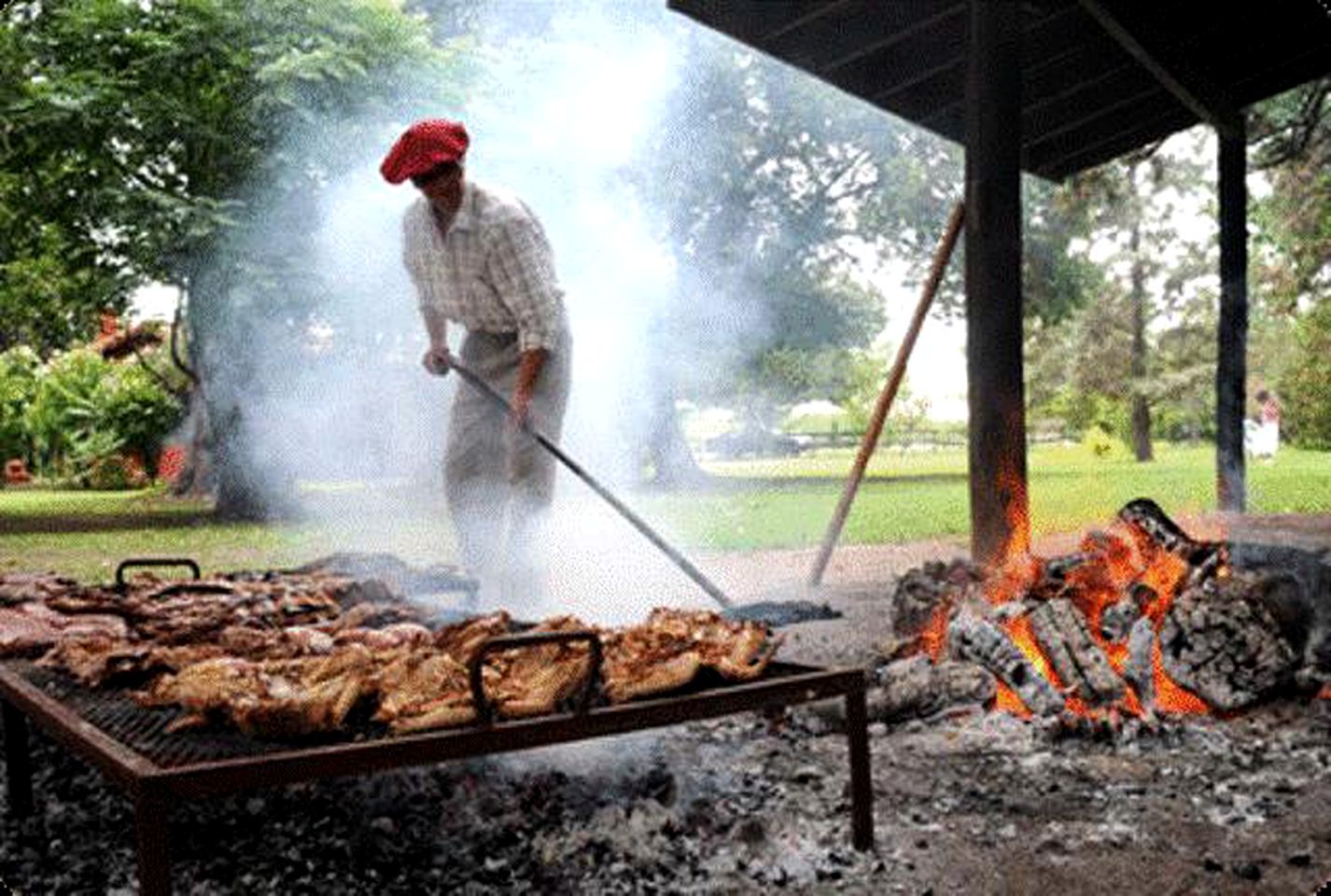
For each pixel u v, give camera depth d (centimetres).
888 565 786
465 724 200
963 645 355
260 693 208
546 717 206
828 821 261
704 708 221
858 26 645
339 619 319
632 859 240
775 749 320
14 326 2105
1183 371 3219
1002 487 523
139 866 174
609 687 216
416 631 285
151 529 1391
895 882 229
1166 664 347
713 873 234
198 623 292
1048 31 765
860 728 243
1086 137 887
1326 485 1530
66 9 1462
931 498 1548
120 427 2580
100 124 1446
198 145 1479
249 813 275
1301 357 3322
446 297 491
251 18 1473
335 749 187
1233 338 940
